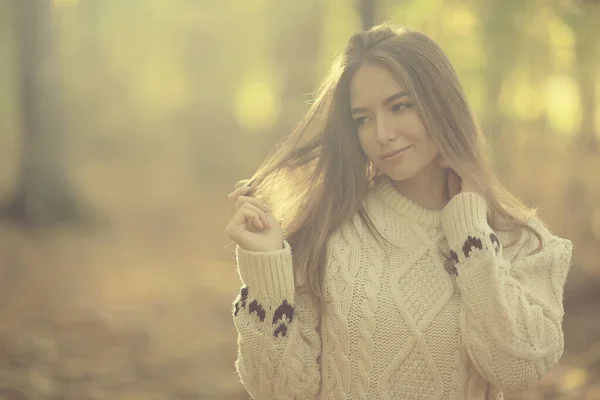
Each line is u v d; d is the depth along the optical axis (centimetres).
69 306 1087
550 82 2058
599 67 1692
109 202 2414
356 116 334
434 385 320
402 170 328
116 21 3070
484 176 335
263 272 320
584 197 1884
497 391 341
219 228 2028
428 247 334
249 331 321
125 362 827
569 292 1005
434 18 1568
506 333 310
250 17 3114
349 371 323
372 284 326
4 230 1731
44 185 1830
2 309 1049
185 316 1074
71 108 3312
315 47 2170
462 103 332
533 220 346
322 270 332
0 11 2191
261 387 328
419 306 323
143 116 3441
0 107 2705
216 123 3123
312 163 357
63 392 720
